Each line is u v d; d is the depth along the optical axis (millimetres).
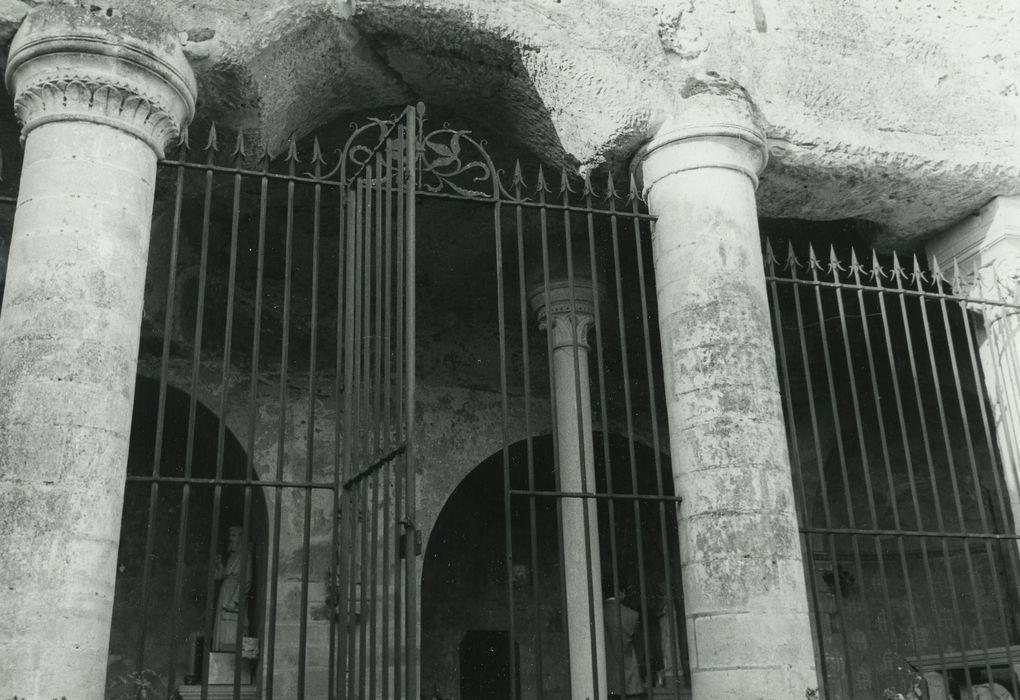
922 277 8008
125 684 11125
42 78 5781
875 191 8688
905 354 13227
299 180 6074
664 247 7168
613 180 7887
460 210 11133
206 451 11984
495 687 13820
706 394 6652
